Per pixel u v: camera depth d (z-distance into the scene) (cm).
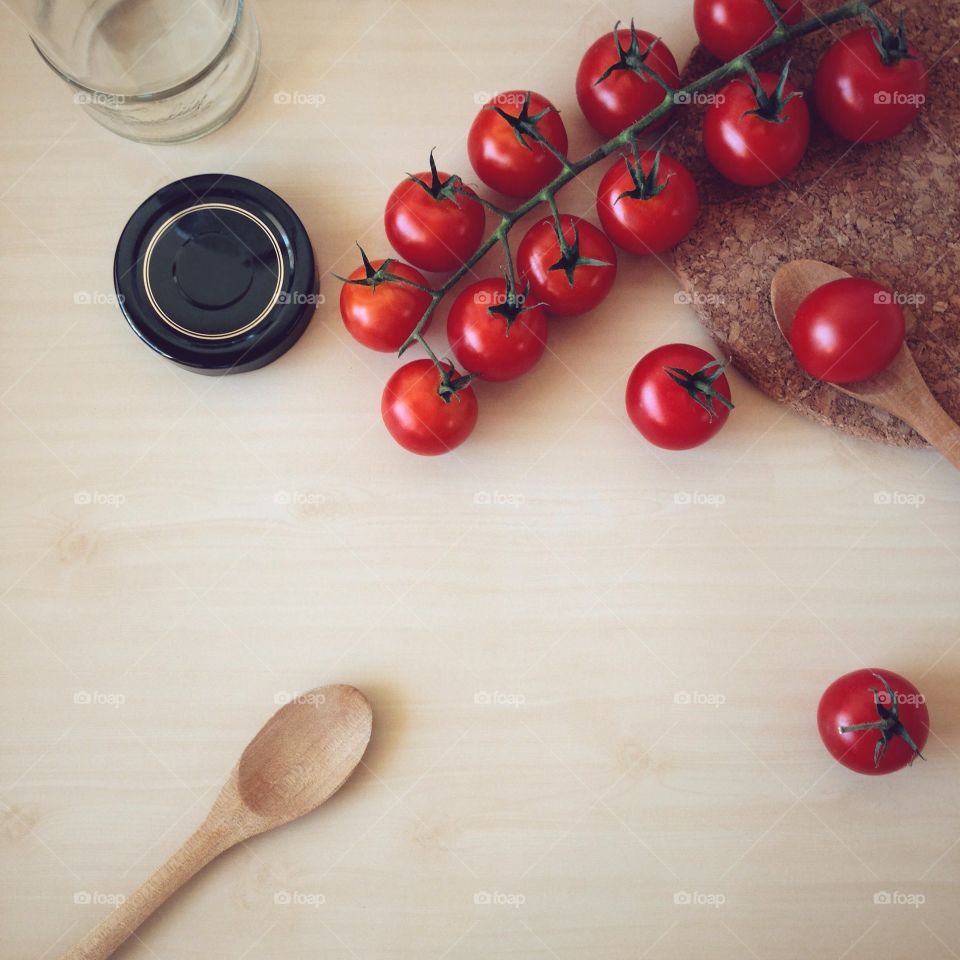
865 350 30
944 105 33
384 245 35
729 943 32
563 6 35
